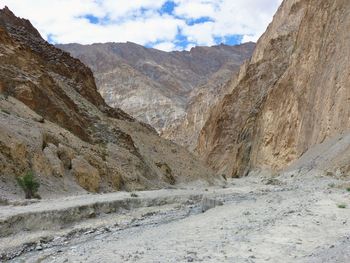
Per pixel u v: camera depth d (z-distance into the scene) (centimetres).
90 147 3462
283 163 6975
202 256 1093
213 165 10569
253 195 3019
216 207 2261
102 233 1722
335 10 6744
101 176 3125
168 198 2706
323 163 4906
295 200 2214
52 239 1577
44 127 3064
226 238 1315
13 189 2119
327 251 1027
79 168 2819
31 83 3622
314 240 1239
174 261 1050
